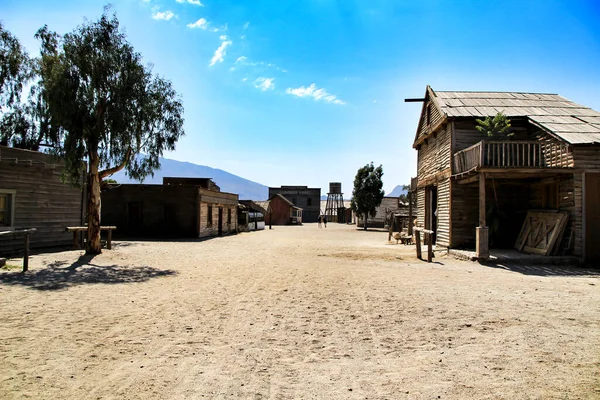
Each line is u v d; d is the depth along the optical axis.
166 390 3.81
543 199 17.78
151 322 6.25
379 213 62.03
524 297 8.66
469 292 9.16
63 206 18.62
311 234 38.81
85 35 14.34
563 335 5.81
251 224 46.62
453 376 4.27
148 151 16.72
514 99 21.61
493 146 15.62
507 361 4.73
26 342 5.16
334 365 4.58
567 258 14.88
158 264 13.57
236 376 4.21
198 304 7.59
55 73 13.79
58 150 14.77
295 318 6.66
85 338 5.38
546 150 17.50
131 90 14.62
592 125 17.41
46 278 10.16
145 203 28.80
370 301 8.05
